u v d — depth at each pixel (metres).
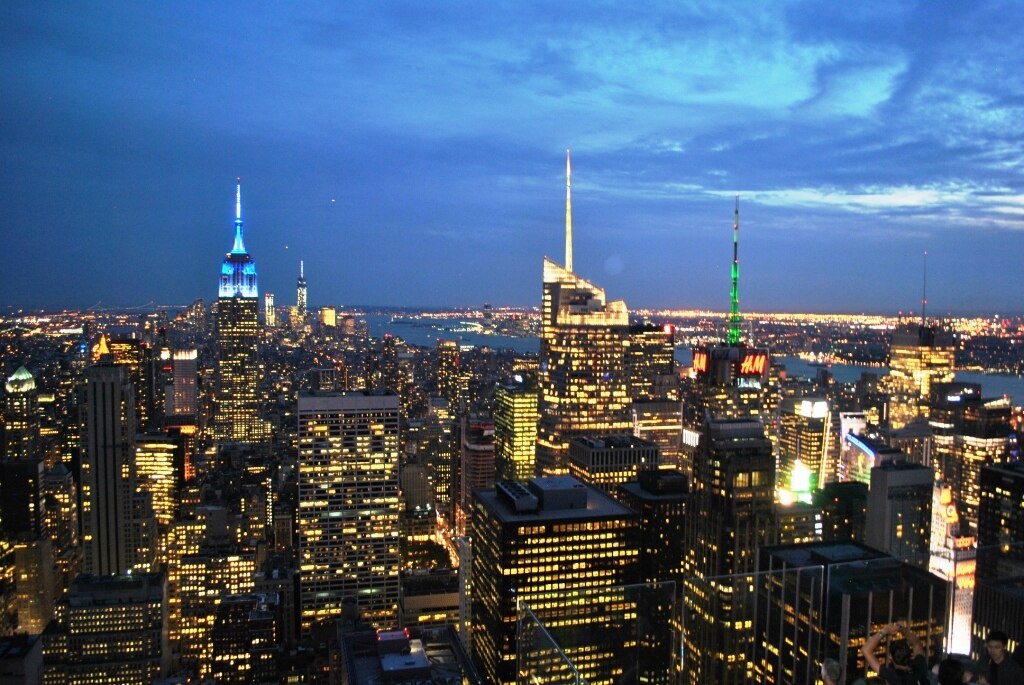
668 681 40.00
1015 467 109.75
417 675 87.62
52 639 157.88
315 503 182.50
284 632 181.62
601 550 128.75
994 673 30.38
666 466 194.25
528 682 38.84
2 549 168.88
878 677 31.95
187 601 192.25
